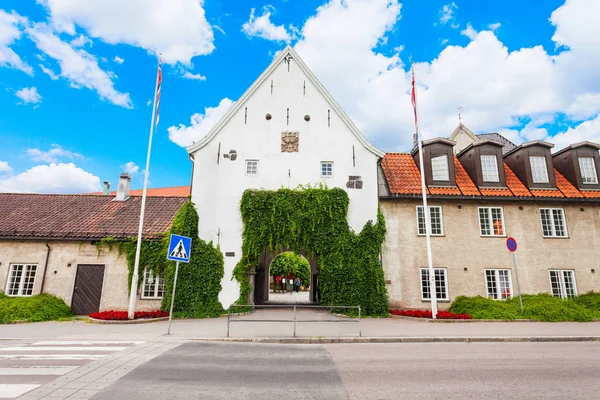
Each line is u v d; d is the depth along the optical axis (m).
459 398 5.54
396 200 18.92
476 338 10.84
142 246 17.45
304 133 18.58
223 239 17.22
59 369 6.91
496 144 20.02
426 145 20.08
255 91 19.09
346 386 6.07
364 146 18.58
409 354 8.74
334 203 17.45
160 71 16.14
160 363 7.49
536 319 14.38
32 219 19.00
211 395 5.53
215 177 17.92
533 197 18.98
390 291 17.86
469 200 19.11
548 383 6.36
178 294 16.31
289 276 41.28
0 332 11.80
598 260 18.84
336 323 13.99
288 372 6.94
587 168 20.12
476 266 18.42
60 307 16.33
